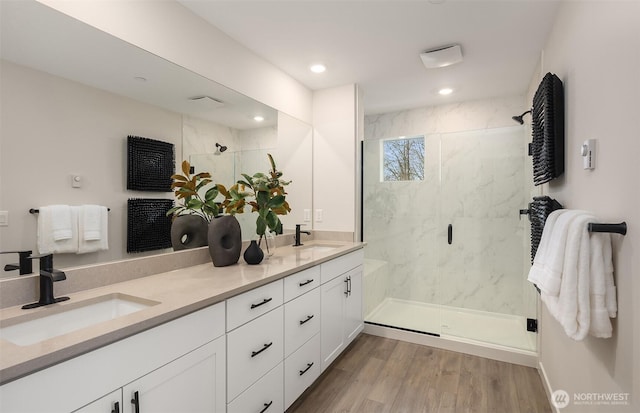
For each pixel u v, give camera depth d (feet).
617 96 3.20
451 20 6.14
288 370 5.67
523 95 10.44
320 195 9.87
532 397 6.43
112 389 2.95
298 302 6.00
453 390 6.67
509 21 6.13
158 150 5.52
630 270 2.90
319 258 6.81
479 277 9.82
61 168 4.20
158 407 3.38
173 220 5.78
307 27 6.40
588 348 4.05
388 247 10.76
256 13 5.91
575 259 3.31
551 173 5.43
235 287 4.44
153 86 5.37
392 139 10.69
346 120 9.49
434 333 8.99
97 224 4.59
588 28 4.06
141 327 3.15
